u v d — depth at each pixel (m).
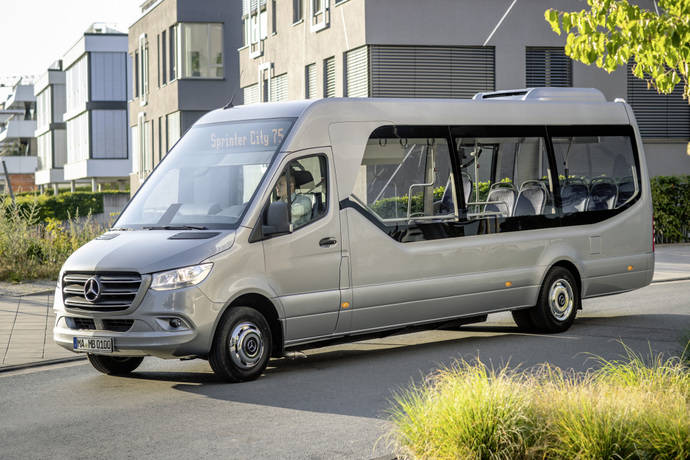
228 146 9.34
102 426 7.04
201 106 40.94
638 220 12.19
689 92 9.26
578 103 11.81
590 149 11.80
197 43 41.16
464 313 10.43
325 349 10.70
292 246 8.89
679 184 23.75
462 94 24.31
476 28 24.17
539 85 24.78
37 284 16.61
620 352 9.63
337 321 9.29
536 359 9.38
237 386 8.42
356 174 9.50
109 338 8.25
